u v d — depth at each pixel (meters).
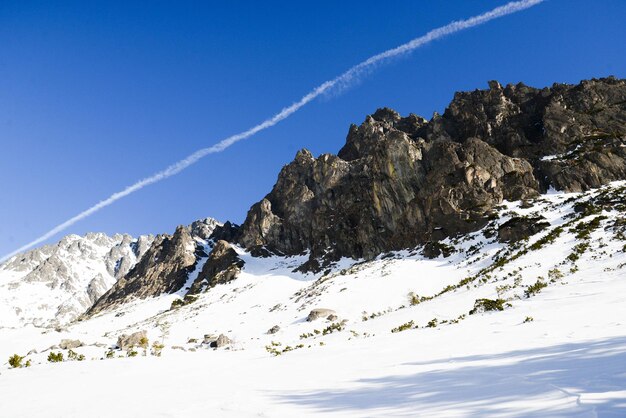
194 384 11.01
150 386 11.18
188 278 118.62
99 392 10.66
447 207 70.88
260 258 106.81
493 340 12.98
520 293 26.77
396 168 85.44
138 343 34.34
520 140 84.94
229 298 76.25
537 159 79.19
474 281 40.25
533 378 6.84
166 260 131.38
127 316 92.06
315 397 7.83
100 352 31.22
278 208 123.69
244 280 91.12
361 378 9.52
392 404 6.56
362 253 85.50
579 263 30.44
